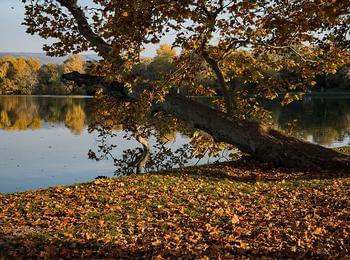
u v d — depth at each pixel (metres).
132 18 15.79
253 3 15.99
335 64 19.19
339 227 9.40
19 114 63.69
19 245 8.47
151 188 13.41
